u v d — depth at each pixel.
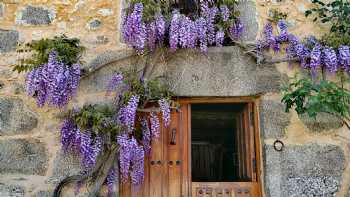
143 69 3.39
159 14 3.35
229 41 3.52
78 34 3.49
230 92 3.38
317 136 3.33
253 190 3.33
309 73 3.44
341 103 2.91
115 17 3.54
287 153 3.29
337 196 3.24
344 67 3.35
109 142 3.15
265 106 3.37
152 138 3.31
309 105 3.11
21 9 3.54
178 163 3.37
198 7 3.55
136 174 3.18
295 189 3.23
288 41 3.47
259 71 3.43
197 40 3.42
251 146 3.41
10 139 3.29
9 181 3.21
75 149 3.21
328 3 3.61
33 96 3.17
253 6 3.56
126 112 3.14
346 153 3.32
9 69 3.42
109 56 3.43
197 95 3.37
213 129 3.84
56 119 3.33
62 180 3.19
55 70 3.11
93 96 3.35
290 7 3.59
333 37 3.42
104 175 3.17
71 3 3.55
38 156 3.26
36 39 3.48
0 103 3.35
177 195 3.31
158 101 3.24
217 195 3.32
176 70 3.40
